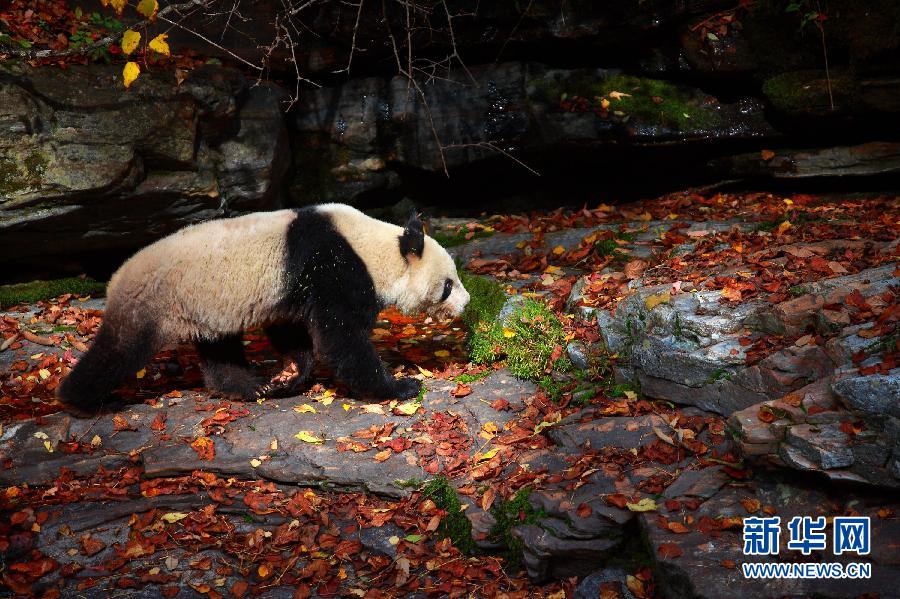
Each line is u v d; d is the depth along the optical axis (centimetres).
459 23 873
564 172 932
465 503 461
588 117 877
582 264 746
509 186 946
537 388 575
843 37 812
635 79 891
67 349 658
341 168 926
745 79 865
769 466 412
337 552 446
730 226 767
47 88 736
